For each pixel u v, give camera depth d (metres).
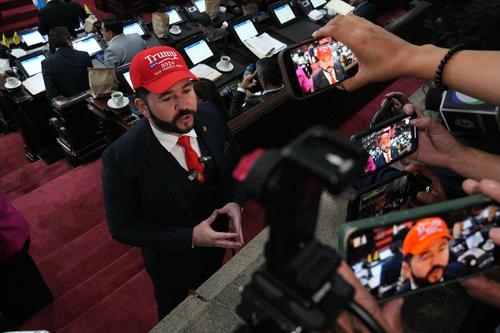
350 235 1.12
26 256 3.28
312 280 0.67
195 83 3.12
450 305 1.84
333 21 1.55
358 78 1.57
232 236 2.38
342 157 0.56
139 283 3.55
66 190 5.27
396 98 2.16
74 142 5.96
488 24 7.60
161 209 2.43
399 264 1.24
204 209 2.59
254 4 7.03
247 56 6.62
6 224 3.00
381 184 1.85
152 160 2.29
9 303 3.40
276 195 0.59
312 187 0.60
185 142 2.34
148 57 2.13
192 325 1.91
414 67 1.43
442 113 2.15
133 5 10.87
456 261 1.32
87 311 3.38
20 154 7.43
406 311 1.82
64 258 4.20
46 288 3.57
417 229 1.20
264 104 3.56
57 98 5.61
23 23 10.84
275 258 0.68
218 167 2.51
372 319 0.87
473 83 1.31
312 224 0.67
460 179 2.00
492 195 1.18
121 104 4.93
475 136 2.13
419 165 1.92
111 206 2.39
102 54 7.35
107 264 4.11
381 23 7.54
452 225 1.24
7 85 6.48
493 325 1.79
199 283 2.96
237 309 0.78
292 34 6.95
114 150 2.29
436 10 7.97
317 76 1.89
